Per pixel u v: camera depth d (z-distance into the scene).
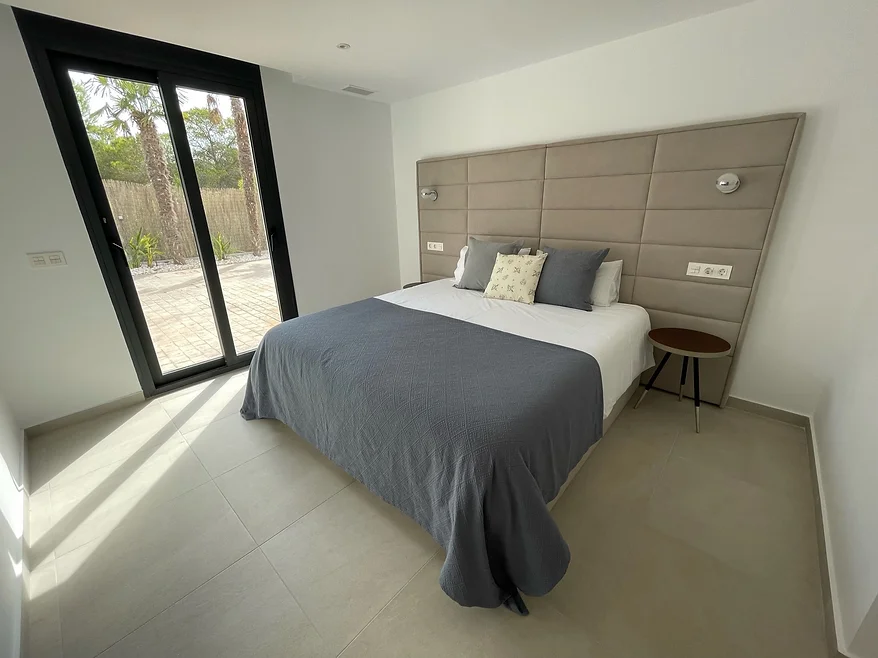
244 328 3.15
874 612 0.98
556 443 1.35
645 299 2.47
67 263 2.16
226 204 2.79
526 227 2.92
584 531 1.55
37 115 1.96
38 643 1.19
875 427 1.27
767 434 2.12
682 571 1.38
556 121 2.62
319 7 1.73
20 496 1.66
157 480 1.87
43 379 2.18
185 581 1.38
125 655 1.16
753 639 1.16
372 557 1.47
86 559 1.46
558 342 1.85
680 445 2.05
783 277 2.04
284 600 1.31
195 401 2.59
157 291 2.62
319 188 3.27
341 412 1.62
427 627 1.22
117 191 2.31
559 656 1.13
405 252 4.09
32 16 1.87
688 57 2.05
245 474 1.91
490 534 1.19
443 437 1.24
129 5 1.64
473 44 2.24
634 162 2.30
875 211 1.76
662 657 1.12
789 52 1.80
